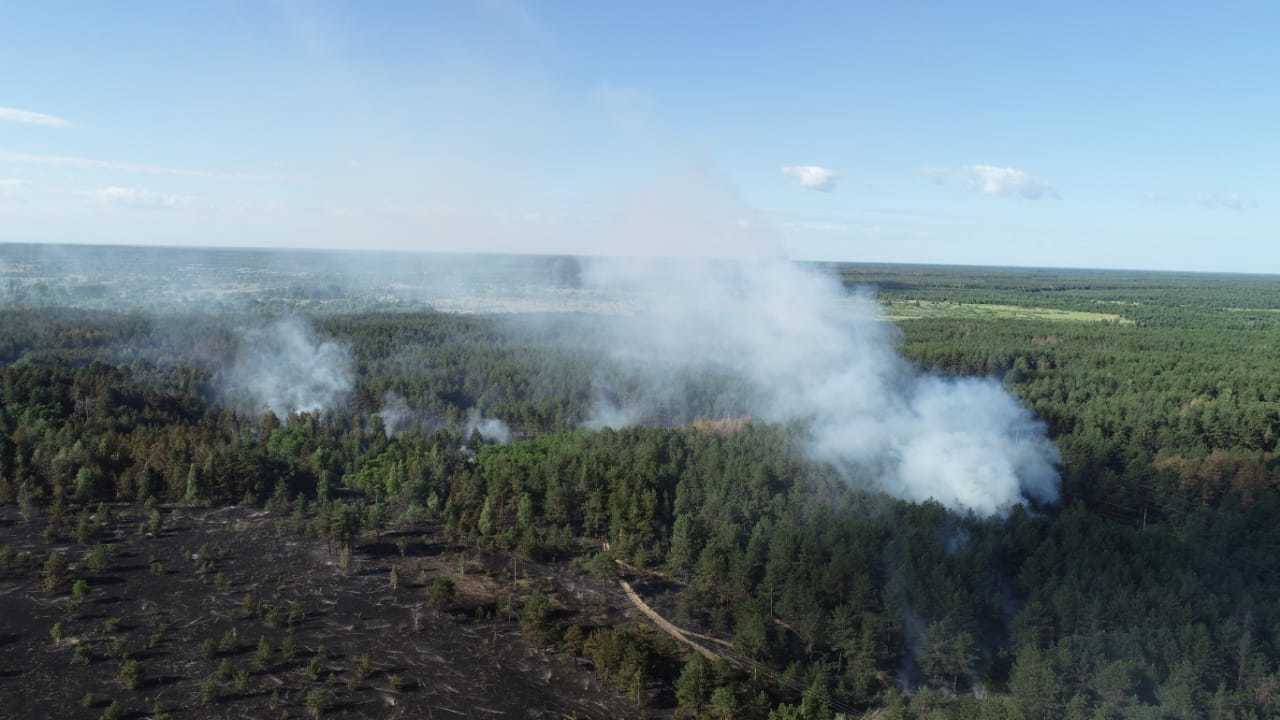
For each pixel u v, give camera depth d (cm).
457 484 13075
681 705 8431
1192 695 7788
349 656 9156
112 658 8812
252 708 8144
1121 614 8875
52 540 11306
